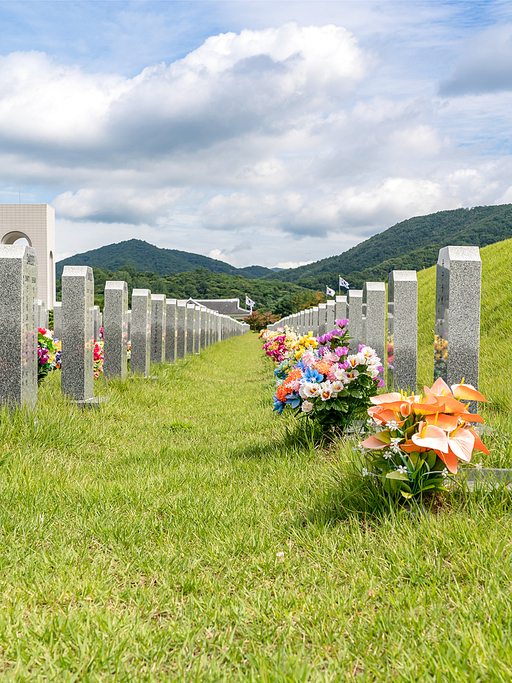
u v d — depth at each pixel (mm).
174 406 8664
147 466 5059
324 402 4793
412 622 2008
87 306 7664
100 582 2535
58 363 10219
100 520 3371
